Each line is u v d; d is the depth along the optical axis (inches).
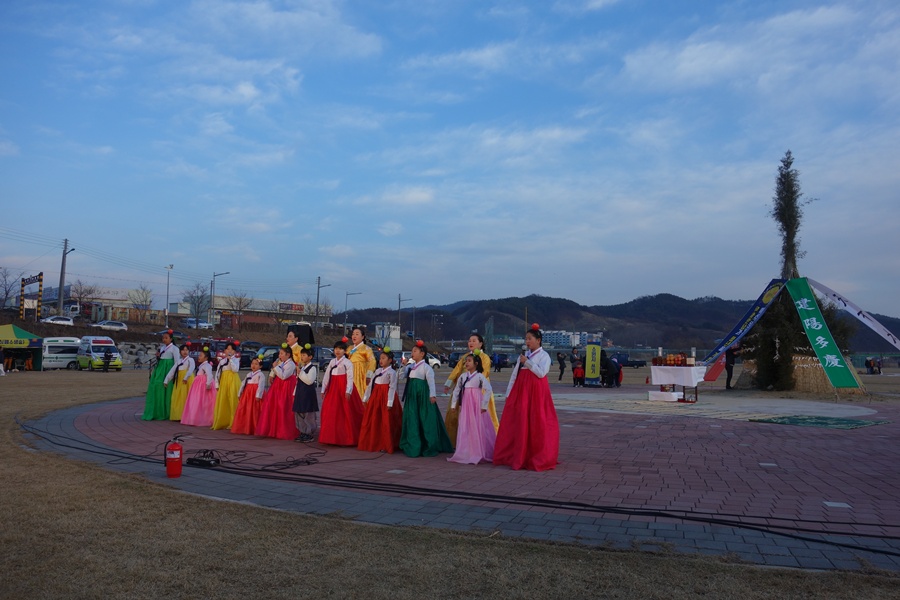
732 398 718.5
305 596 149.4
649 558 174.4
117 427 454.3
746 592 150.7
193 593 150.8
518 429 315.3
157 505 227.8
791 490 261.0
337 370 390.3
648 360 2657.5
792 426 472.7
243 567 167.5
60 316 2071.9
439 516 219.9
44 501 231.6
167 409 508.7
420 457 349.1
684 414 556.4
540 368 314.7
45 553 177.0
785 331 757.3
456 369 367.2
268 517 213.6
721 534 199.0
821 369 753.0
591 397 748.0
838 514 222.7
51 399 647.1
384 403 368.5
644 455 349.7
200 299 3189.0
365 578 160.6
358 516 219.3
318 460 336.8
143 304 3378.4
